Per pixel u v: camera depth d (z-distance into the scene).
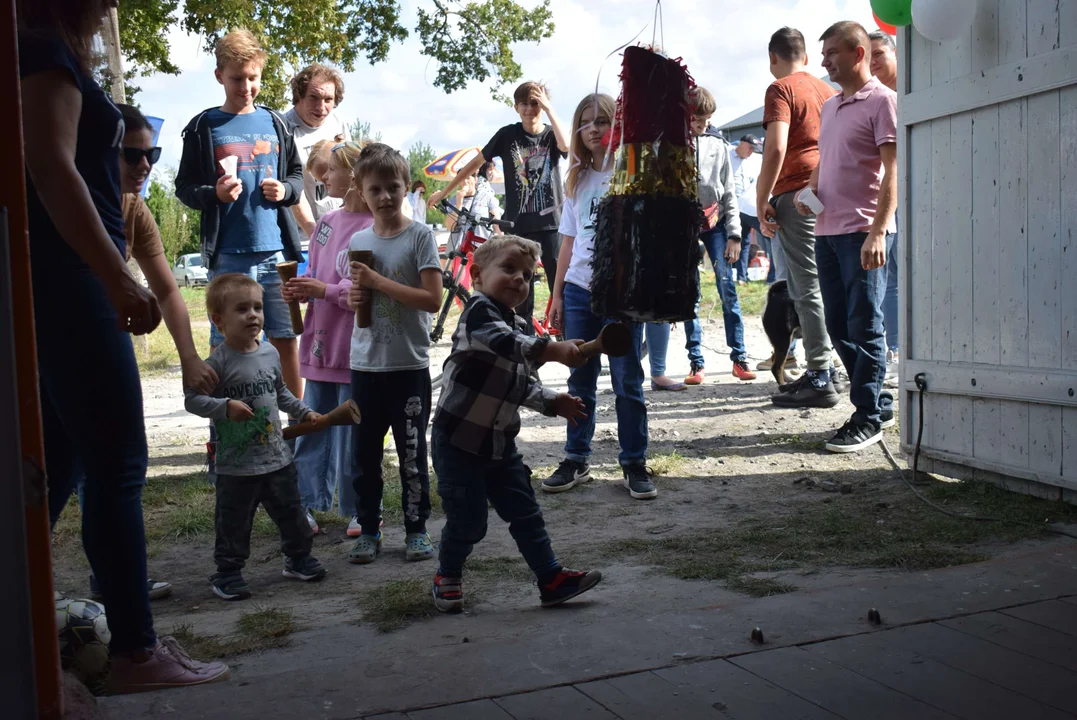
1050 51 4.10
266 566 4.13
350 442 4.28
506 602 3.46
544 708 2.31
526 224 7.55
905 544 3.83
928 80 4.77
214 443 4.66
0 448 1.67
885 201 5.36
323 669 2.59
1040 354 4.27
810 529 4.15
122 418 2.53
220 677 2.64
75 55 2.39
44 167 2.25
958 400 4.73
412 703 2.35
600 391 8.30
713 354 10.33
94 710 2.27
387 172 4.05
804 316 6.87
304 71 6.15
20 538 1.68
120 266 2.36
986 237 4.50
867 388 5.64
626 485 5.21
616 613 3.19
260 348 3.83
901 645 2.65
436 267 4.07
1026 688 2.38
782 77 6.72
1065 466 4.19
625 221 2.62
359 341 4.08
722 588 3.42
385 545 4.36
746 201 9.34
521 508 3.34
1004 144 4.38
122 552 2.55
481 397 3.24
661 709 2.30
